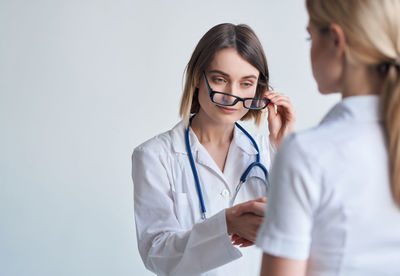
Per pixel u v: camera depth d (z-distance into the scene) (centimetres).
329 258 68
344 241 67
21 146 238
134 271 250
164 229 129
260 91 138
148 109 246
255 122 146
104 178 245
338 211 66
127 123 245
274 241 67
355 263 67
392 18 65
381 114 69
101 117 243
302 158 66
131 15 242
